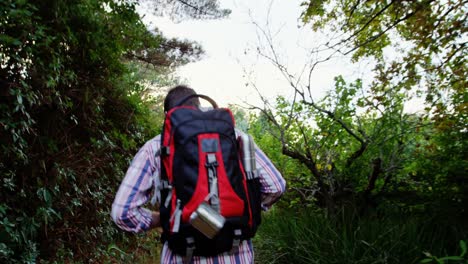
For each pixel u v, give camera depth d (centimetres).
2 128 280
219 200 143
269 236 420
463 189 376
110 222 443
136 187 153
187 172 142
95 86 414
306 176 502
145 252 493
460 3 375
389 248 313
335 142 446
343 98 421
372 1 429
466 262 235
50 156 335
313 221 400
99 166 421
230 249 146
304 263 349
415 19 404
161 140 150
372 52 447
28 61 292
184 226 140
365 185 446
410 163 424
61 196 363
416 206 403
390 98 418
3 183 288
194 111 154
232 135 154
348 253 318
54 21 317
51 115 342
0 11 253
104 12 394
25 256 297
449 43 394
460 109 379
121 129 498
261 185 167
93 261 411
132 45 459
